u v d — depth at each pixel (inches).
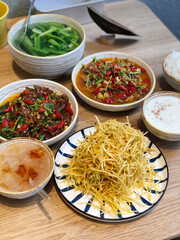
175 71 22.4
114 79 22.1
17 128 18.7
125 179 16.2
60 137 18.0
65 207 16.2
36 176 15.2
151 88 21.6
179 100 20.8
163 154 19.5
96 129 19.3
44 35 24.0
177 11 49.4
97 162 16.2
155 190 16.6
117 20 30.8
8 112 19.5
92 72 22.9
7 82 23.5
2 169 15.2
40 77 23.5
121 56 24.7
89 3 27.8
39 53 22.7
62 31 24.5
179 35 46.3
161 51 27.6
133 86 22.0
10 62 25.3
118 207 15.5
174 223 15.8
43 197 15.2
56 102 20.1
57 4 30.2
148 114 19.8
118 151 16.2
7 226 15.3
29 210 16.0
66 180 16.7
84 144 17.1
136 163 16.3
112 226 15.5
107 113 21.9
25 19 24.7
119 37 29.0
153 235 15.3
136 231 15.4
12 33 23.5
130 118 21.6
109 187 16.5
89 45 27.6
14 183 14.8
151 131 19.2
